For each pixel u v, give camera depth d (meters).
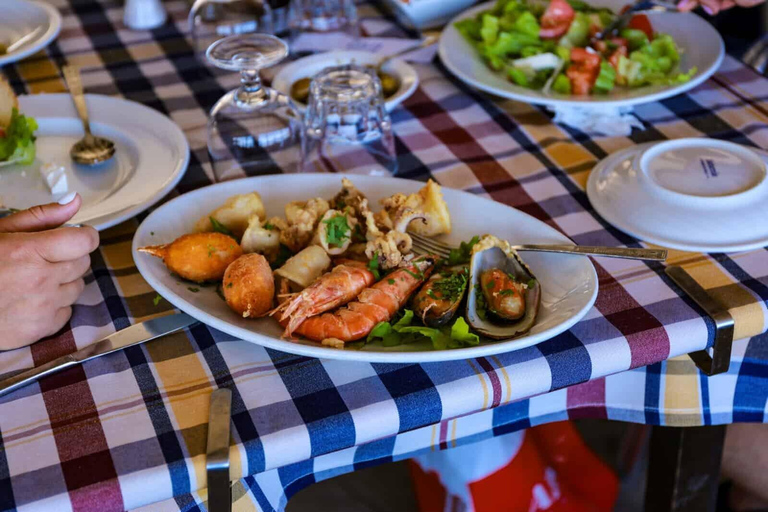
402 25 1.71
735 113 1.34
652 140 1.28
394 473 1.71
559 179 1.19
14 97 1.24
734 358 1.04
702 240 1.02
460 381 0.85
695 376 1.06
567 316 0.85
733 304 0.93
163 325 0.92
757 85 1.43
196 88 1.48
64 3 1.82
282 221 0.99
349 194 1.02
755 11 1.82
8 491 0.73
